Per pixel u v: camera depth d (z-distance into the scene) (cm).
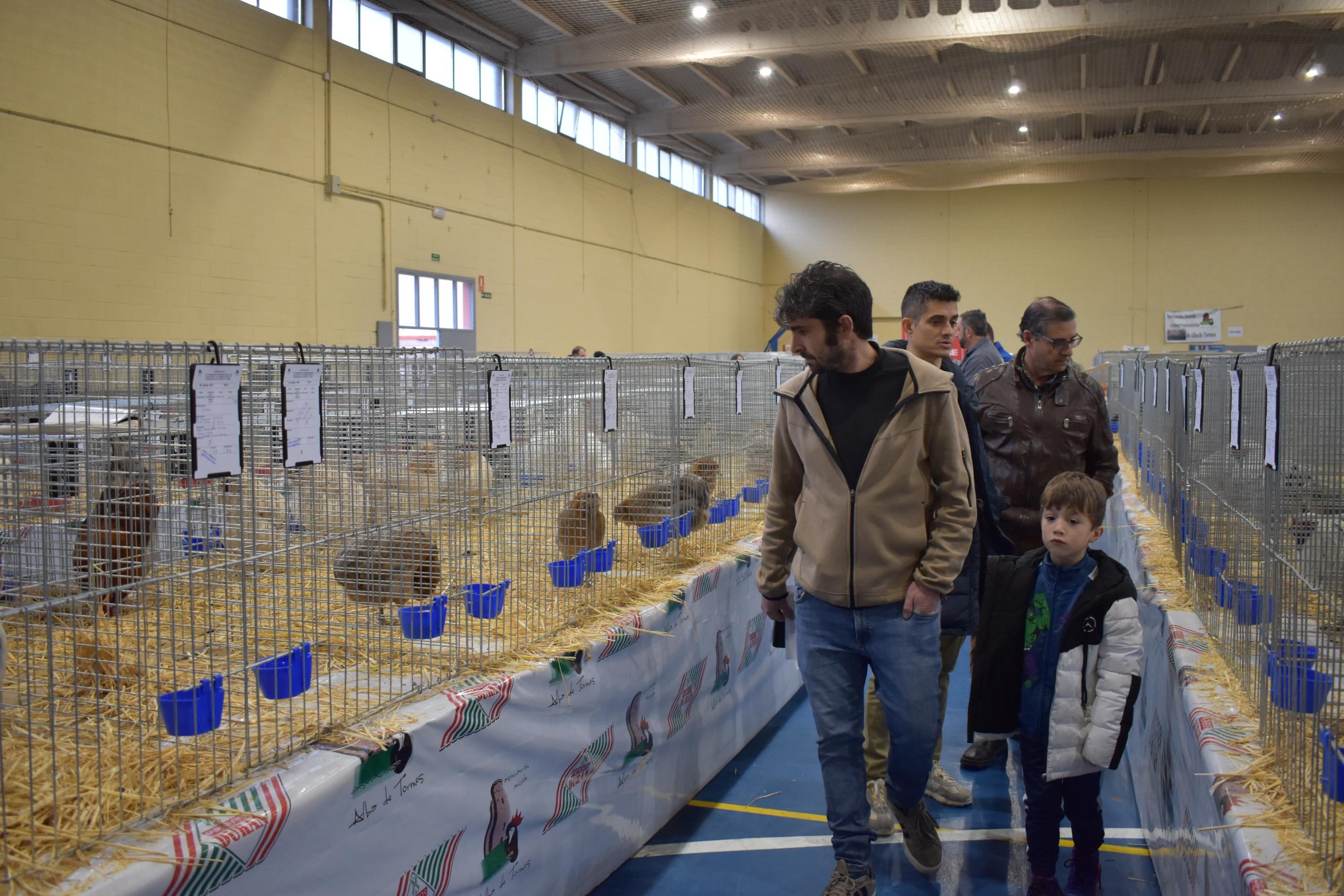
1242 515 258
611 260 1530
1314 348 186
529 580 303
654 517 373
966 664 520
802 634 257
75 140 711
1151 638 323
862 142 1723
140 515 199
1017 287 1995
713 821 328
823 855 305
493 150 1219
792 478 269
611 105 1499
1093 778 259
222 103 832
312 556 244
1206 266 1898
